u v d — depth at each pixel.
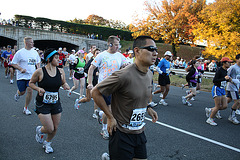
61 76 3.61
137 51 2.10
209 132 4.87
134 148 2.21
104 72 4.27
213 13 17.12
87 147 3.75
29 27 34.03
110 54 4.30
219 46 17.47
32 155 3.38
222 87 5.25
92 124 5.00
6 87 9.01
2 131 4.30
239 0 15.37
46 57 3.34
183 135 4.60
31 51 5.51
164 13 33.28
